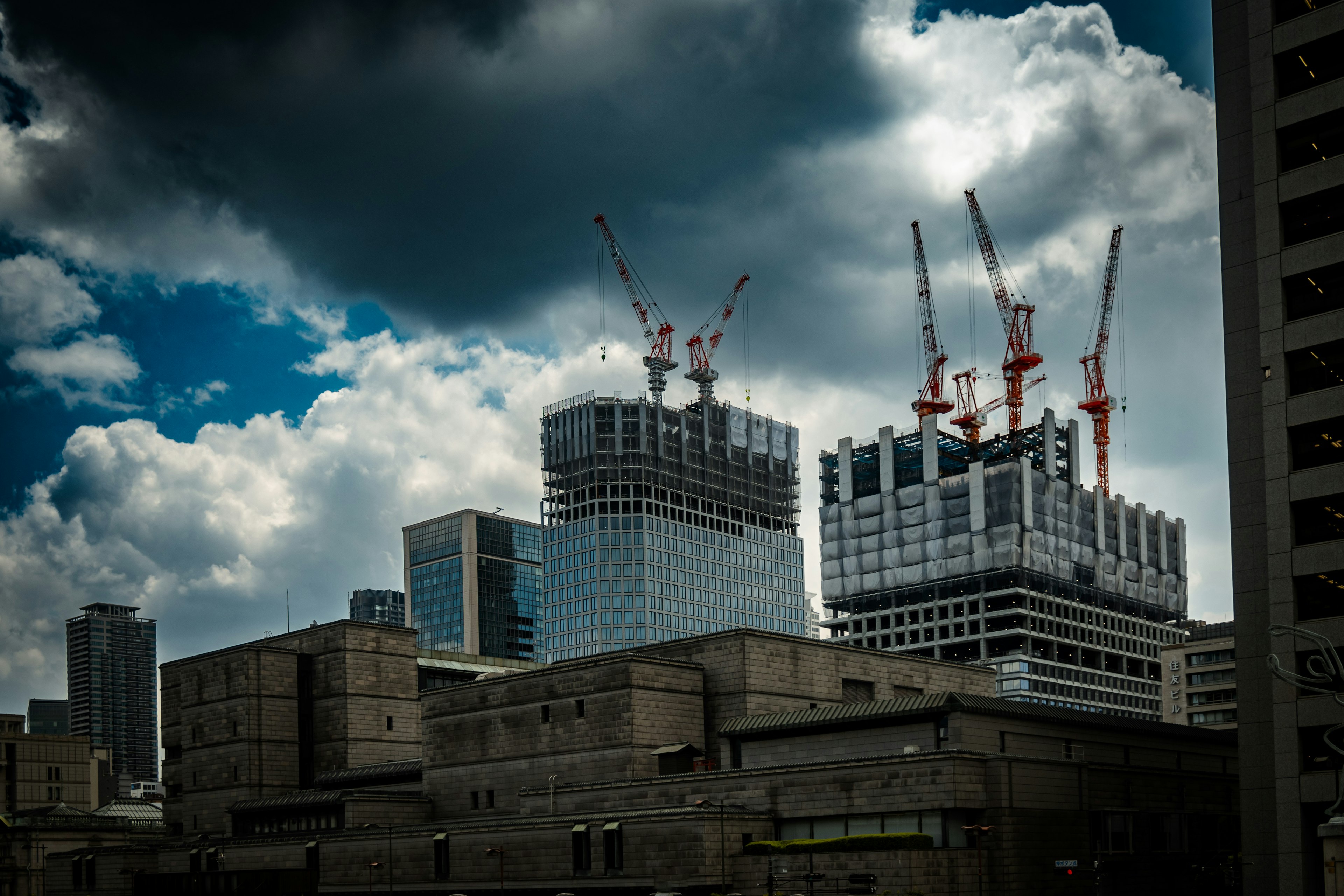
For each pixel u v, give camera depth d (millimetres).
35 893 173625
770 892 93375
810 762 108812
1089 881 101812
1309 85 87875
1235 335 92062
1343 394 83500
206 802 161875
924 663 142375
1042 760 101250
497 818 130250
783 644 127438
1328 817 80562
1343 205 85688
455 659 181875
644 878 104562
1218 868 114125
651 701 121375
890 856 94250
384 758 162750
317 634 166625
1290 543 84188
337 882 131250
